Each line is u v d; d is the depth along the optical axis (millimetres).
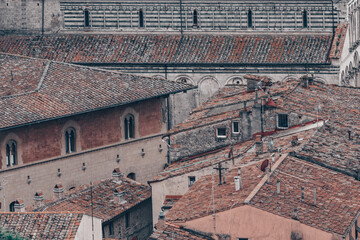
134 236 135500
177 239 106562
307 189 112000
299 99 139250
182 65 183625
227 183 115438
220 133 135500
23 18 188250
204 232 107500
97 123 154000
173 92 162625
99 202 133625
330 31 183750
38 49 186375
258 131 133500
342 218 107812
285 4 184000
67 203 132375
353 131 128875
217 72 183125
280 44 183500
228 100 145625
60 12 188000
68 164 150625
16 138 144250
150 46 185750
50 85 154625
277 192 109688
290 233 105812
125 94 157625
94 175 154000
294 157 118875
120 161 157125
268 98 133875
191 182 130125
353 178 117062
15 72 158625
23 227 112125
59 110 148875
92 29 188000
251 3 184625
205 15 185875
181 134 136875
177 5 186250
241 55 183000
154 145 161500
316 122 131375
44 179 147875
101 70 161625
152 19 186875
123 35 187500
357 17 189500
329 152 122062
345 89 149750
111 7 187375
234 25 185625
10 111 145250
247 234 106562
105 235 130625
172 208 113812
